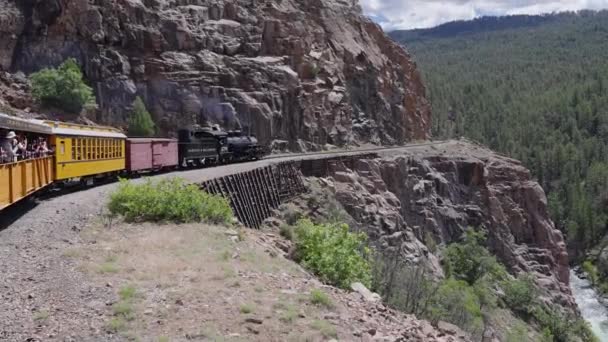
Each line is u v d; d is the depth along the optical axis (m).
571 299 75.44
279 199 43.62
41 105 50.72
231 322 10.33
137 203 20.08
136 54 58.62
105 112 54.75
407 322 13.05
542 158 144.25
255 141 53.91
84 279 12.34
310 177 51.88
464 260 58.56
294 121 70.25
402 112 99.94
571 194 122.44
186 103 58.69
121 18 57.88
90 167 28.33
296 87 70.81
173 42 61.66
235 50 68.38
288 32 75.81
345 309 12.23
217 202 21.94
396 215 55.25
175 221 19.77
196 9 66.25
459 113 191.62
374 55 97.75
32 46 53.28
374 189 58.00
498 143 162.12
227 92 62.47
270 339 9.79
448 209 71.25
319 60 80.19
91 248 15.17
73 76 51.31
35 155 21.22
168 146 39.56
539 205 86.44
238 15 71.69
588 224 109.44
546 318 56.38
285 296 12.17
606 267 98.12
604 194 123.38
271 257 16.69
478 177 79.00
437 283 44.12
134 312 10.47
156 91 58.31
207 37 65.12
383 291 23.30
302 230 19.47
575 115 182.50
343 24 93.44
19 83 51.72
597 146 154.88
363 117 88.25
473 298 46.59
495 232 74.94
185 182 26.92
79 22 55.03
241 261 14.99
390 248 46.97
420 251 54.66
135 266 13.54
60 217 19.45
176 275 12.97
